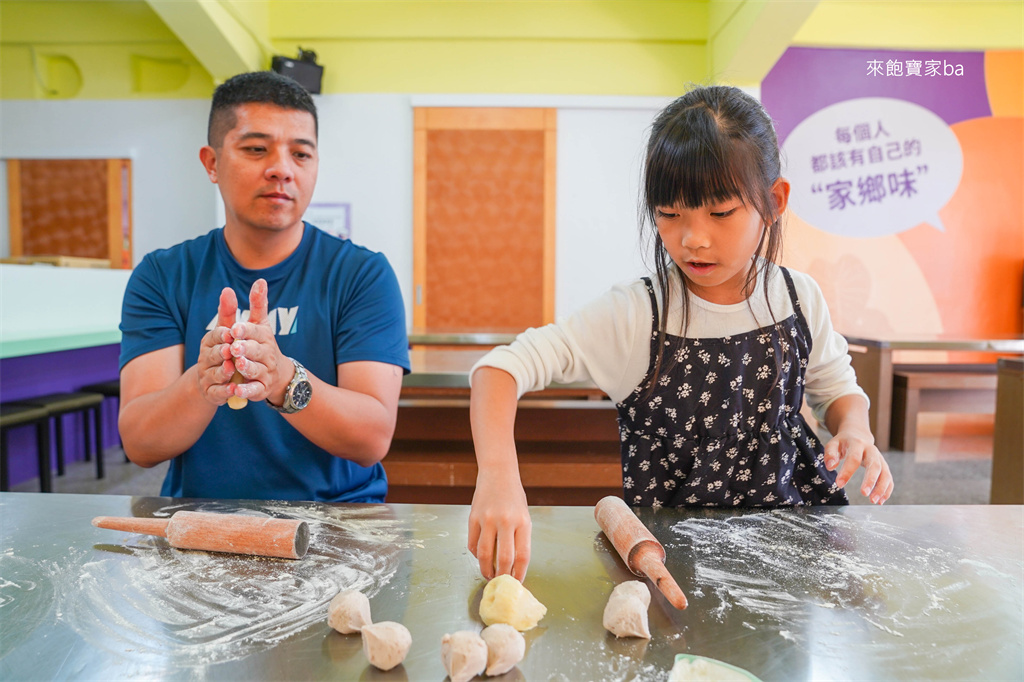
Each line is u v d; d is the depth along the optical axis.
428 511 0.86
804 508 0.88
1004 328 5.25
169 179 5.29
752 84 4.79
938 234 5.21
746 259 0.85
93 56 5.25
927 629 0.57
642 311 1.01
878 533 0.79
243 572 0.67
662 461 1.07
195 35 4.35
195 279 1.20
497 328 4.70
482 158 5.16
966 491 3.14
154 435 1.02
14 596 0.61
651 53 5.09
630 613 0.54
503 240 5.21
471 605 0.60
